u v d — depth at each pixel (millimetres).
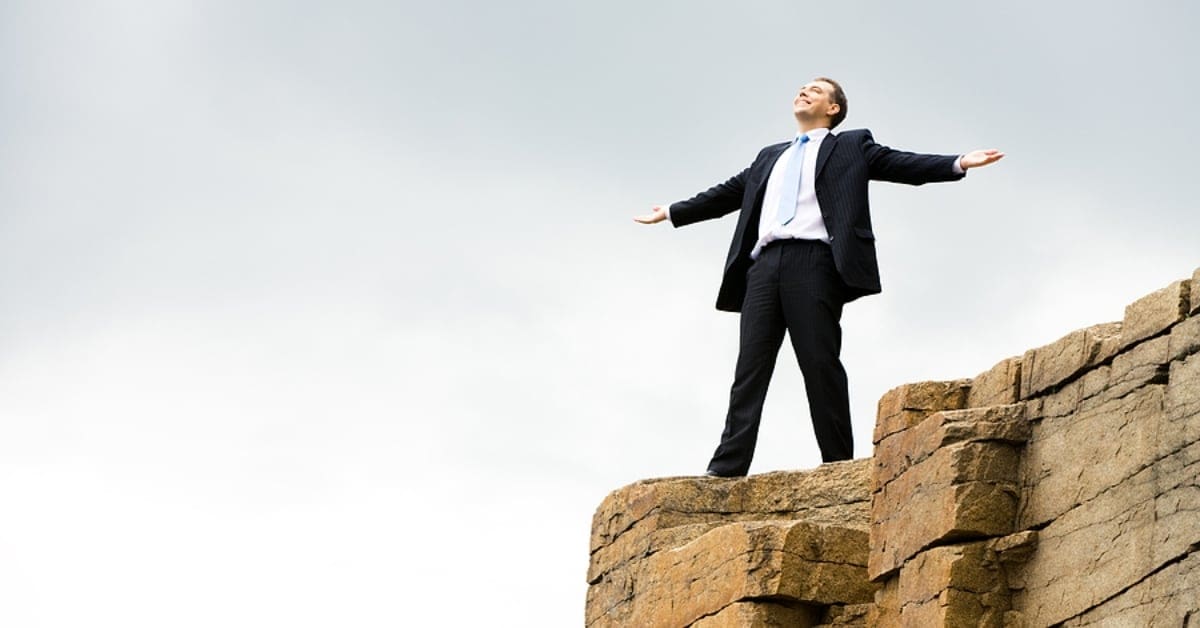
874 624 18078
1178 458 16203
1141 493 16438
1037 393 17594
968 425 17656
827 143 20641
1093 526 16766
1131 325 16859
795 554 18312
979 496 17406
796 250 20328
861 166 20453
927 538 17594
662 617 19484
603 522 21188
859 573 18375
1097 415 16984
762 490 19938
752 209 20703
